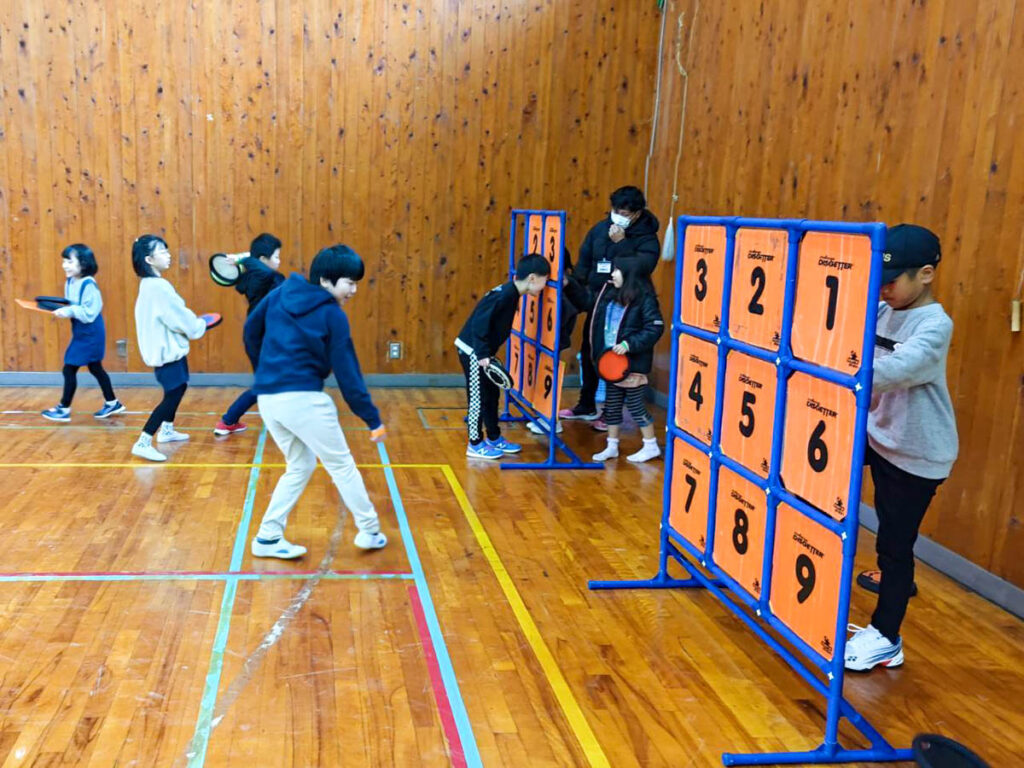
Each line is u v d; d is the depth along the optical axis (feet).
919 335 9.55
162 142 23.65
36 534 13.82
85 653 10.34
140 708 9.27
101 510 14.97
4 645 10.43
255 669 10.16
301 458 13.11
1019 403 12.53
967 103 13.47
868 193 15.89
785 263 9.52
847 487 8.52
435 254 25.45
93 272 20.29
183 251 24.17
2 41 22.58
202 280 24.39
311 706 9.45
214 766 8.37
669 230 23.72
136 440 19.27
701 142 23.04
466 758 8.70
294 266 24.79
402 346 25.77
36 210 23.36
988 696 10.36
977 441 13.30
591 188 25.88
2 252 23.36
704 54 22.88
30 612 11.27
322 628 11.23
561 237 17.93
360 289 25.23
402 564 13.37
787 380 9.55
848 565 8.57
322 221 24.72
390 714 9.38
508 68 24.89
